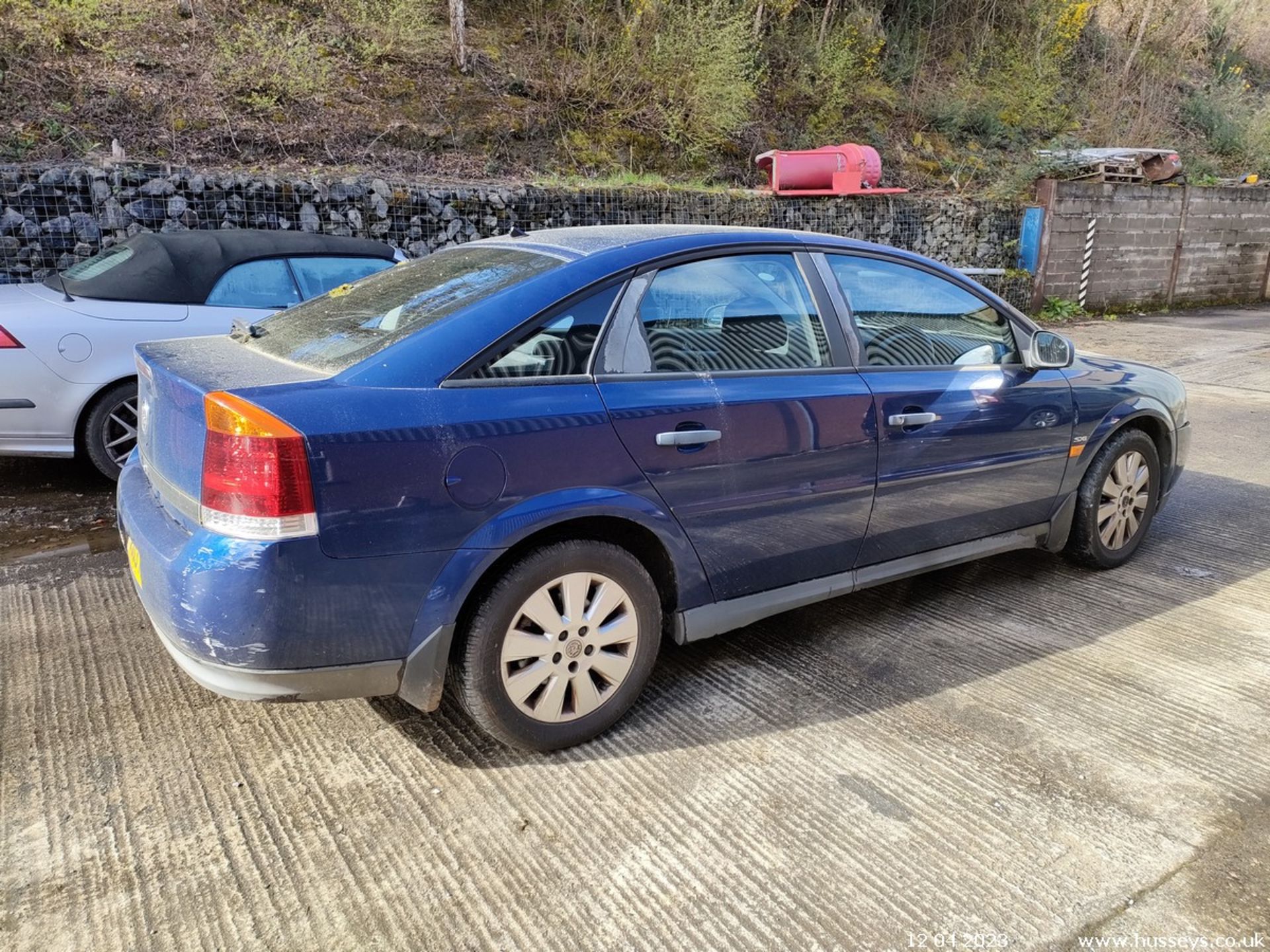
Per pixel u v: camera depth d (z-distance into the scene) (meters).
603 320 2.73
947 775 2.65
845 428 3.11
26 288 5.16
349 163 9.73
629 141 12.16
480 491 2.42
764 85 14.13
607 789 2.59
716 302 2.97
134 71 9.47
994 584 4.11
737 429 2.86
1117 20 20.50
